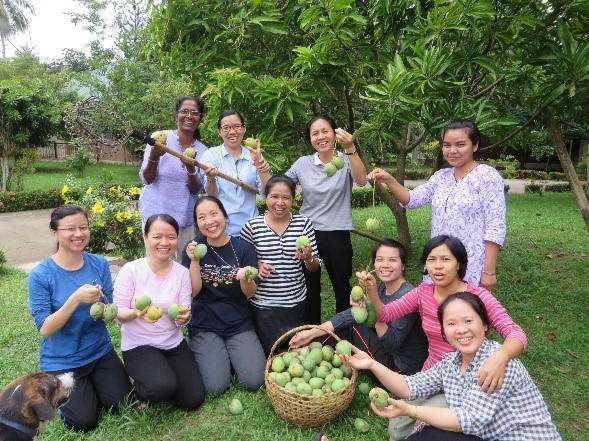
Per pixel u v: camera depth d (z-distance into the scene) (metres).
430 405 2.61
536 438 2.27
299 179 4.00
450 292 2.84
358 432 2.96
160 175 4.03
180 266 3.38
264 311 3.59
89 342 3.13
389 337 3.22
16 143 13.56
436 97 3.67
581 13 3.90
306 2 4.16
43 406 2.25
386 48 4.88
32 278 2.97
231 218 4.02
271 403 3.17
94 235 7.23
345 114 5.66
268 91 4.20
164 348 3.30
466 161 3.12
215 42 4.82
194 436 2.93
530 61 3.89
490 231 3.02
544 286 5.38
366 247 7.16
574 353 3.90
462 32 3.85
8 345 4.15
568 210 10.66
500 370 2.27
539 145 15.97
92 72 19.88
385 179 3.33
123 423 3.02
